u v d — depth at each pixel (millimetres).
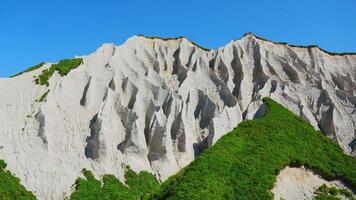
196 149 54906
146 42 68625
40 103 55969
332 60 69875
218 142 50156
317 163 48844
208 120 57531
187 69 63844
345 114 60125
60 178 48438
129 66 62875
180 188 43906
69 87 58406
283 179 46438
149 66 65000
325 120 58844
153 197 46062
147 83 60094
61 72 60312
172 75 64875
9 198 43969
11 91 57719
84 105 57250
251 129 52531
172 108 56188
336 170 48375
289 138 51656
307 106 60656
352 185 47219
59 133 53188
